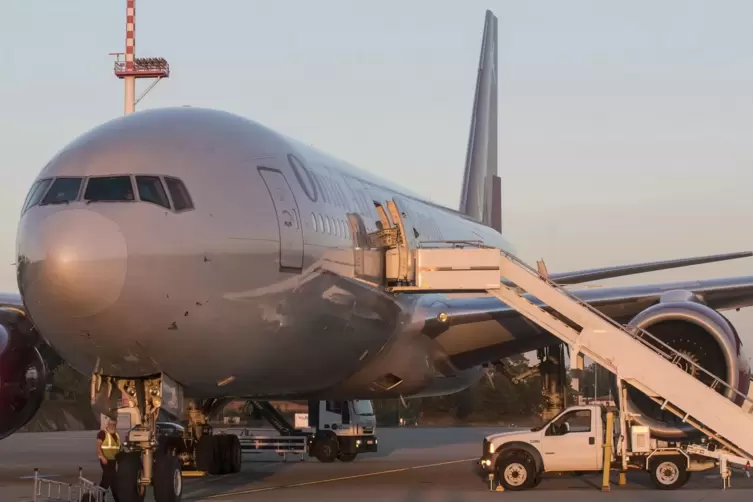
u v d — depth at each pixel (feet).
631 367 133.69
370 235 138.41
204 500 119.96
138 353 100.07
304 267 116.26
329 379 136.77
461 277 138.51
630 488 135.85
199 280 101.35
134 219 98.68
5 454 230.07
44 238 96.17
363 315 134.10
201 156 108.06
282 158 120.67
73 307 95.50
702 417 130.41
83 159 103.50
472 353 159.84
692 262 202.08
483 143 290.76
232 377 111.96
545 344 158.20
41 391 141.08
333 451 190.49
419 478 153.07
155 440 107.24
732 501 119.44
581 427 135.85
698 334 142.41
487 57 297.53
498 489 134.00
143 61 386.52
